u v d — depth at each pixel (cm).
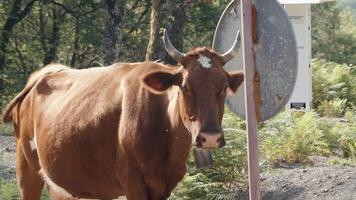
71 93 1222
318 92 3466
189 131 1016
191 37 5328
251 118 907
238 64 1039
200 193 1569
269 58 929
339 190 1524
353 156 1950
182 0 3003
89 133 1146
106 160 1134
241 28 950
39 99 1288
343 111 3177
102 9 4850
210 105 982
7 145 2303
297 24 3098
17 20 4775
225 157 1586
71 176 1198
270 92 933
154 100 1084
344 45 8062
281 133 1941
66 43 5250
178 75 1019
